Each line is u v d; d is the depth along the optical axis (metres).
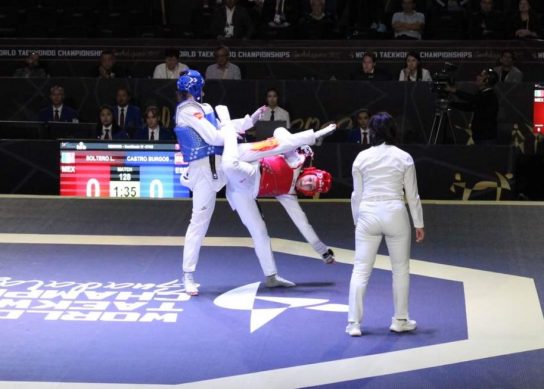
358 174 8.09
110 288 9.41
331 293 9.27
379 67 15.98
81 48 16.39
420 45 15.98
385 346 7.91
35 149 13.56
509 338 8.06
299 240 11.20
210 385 7.14
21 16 17.75
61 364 7.55
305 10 17.28
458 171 13.16
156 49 16.33
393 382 7.19
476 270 10.00
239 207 9.30
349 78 15.76
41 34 17.25
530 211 12.41
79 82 15.08
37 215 12.29
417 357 7.67
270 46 16.12
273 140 9.16
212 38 16.69
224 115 9.24
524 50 15.88
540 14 17.23
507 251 10.70
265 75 16.19
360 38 16.42
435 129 14.01
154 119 13.96
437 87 13.83
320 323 8.46
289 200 9.44
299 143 9.12
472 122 14.05
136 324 8.45
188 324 8.45
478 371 7.38
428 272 9.93
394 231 8.02
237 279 9.73
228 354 7.76
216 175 9.09
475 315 8.64
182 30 17.38
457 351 7.78
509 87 14.66
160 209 12.60
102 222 11.98
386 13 17.09
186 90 9.12
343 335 8.16
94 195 13.50
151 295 9.23
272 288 9.45
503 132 14.65
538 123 14.62
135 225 11.85
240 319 8.56
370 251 8.12
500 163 13.11
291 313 8.71
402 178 8.05
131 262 10.29
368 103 14.77
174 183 13.38
